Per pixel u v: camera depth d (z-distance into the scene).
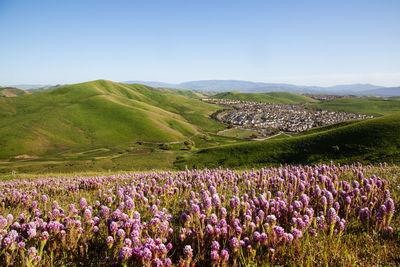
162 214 5.06
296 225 4.70
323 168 11.29
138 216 4.97
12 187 13.19
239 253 3.98
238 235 4.33
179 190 9.05
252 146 92.81
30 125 161.00
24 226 4.90
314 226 5.12
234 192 8.64
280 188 8.58
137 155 128.38
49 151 140.38
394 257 4.07
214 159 91.75
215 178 11.01
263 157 81.44
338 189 7.46
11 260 3.89
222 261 3.70
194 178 11.88
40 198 8.76
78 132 166.25
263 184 9.07
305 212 5.51
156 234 4.49
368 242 4.57
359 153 64.00
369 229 5.12
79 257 4.37
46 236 4.14
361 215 5.24
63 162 115.56
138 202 7.15
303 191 7.26
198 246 4.22
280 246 4.13
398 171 11.57
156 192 8.48
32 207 7.10
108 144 155.50
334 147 70.62
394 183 8.93
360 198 6.50
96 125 176.12
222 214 5.05
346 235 4.95
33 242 4.41
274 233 4.19
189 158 100.94
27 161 122.88
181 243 4.60
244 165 80.25
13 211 7.53
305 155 74.31
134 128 176.75
